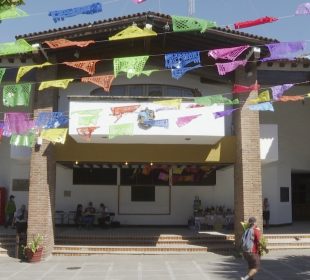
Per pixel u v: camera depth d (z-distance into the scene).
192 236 18.78
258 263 11.66
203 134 15.97
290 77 18.88
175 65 12.88
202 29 11.44
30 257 15.86
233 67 13.20
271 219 23.11
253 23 10.73
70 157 17.36
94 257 16.86
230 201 22.91
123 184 22.88
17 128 14.62
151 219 22.73
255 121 17.30
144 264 15.41
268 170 23.44
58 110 18.47
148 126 15.81
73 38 16.23
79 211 21.66
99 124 15.77
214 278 13.07
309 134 24.56
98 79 13.47
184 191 22.94
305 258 16.36
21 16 10.17
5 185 22.88
